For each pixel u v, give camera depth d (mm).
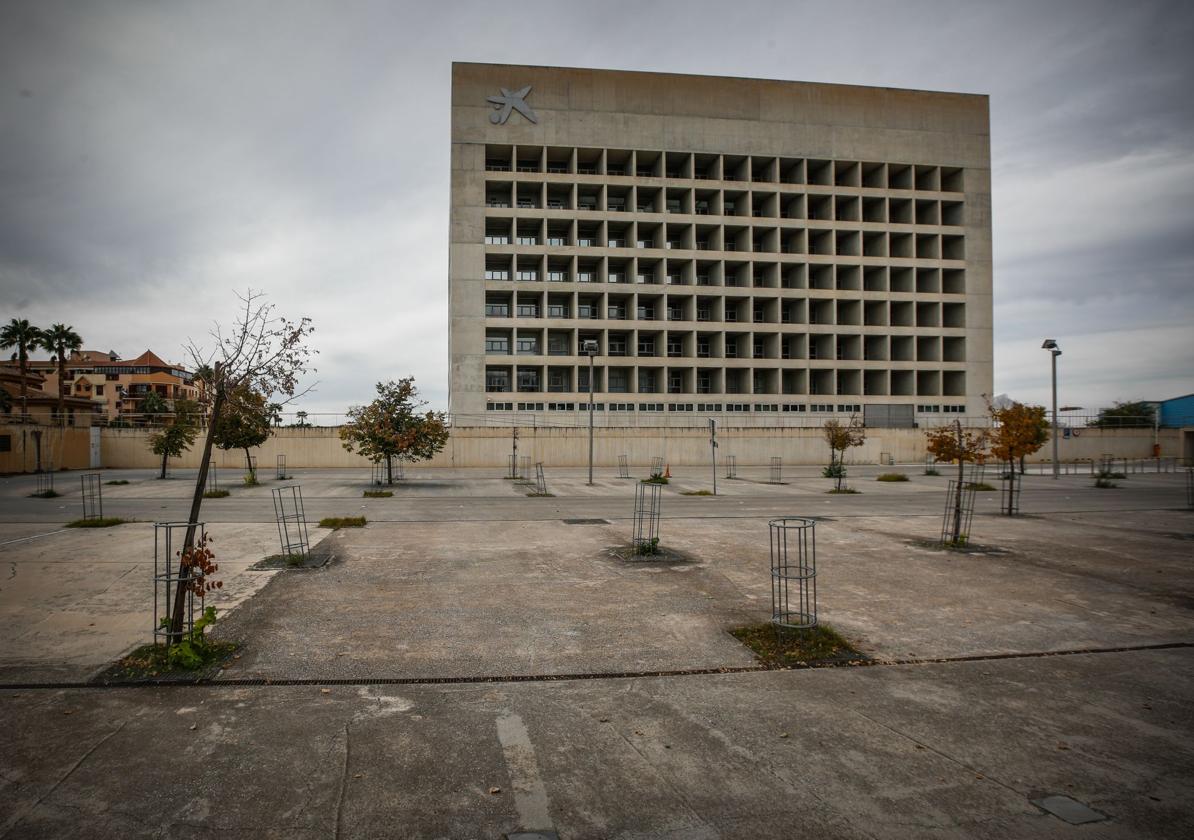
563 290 56938
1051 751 4668
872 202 64688
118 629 7219
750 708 5391
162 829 3633
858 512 19391
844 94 63250
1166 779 4285
